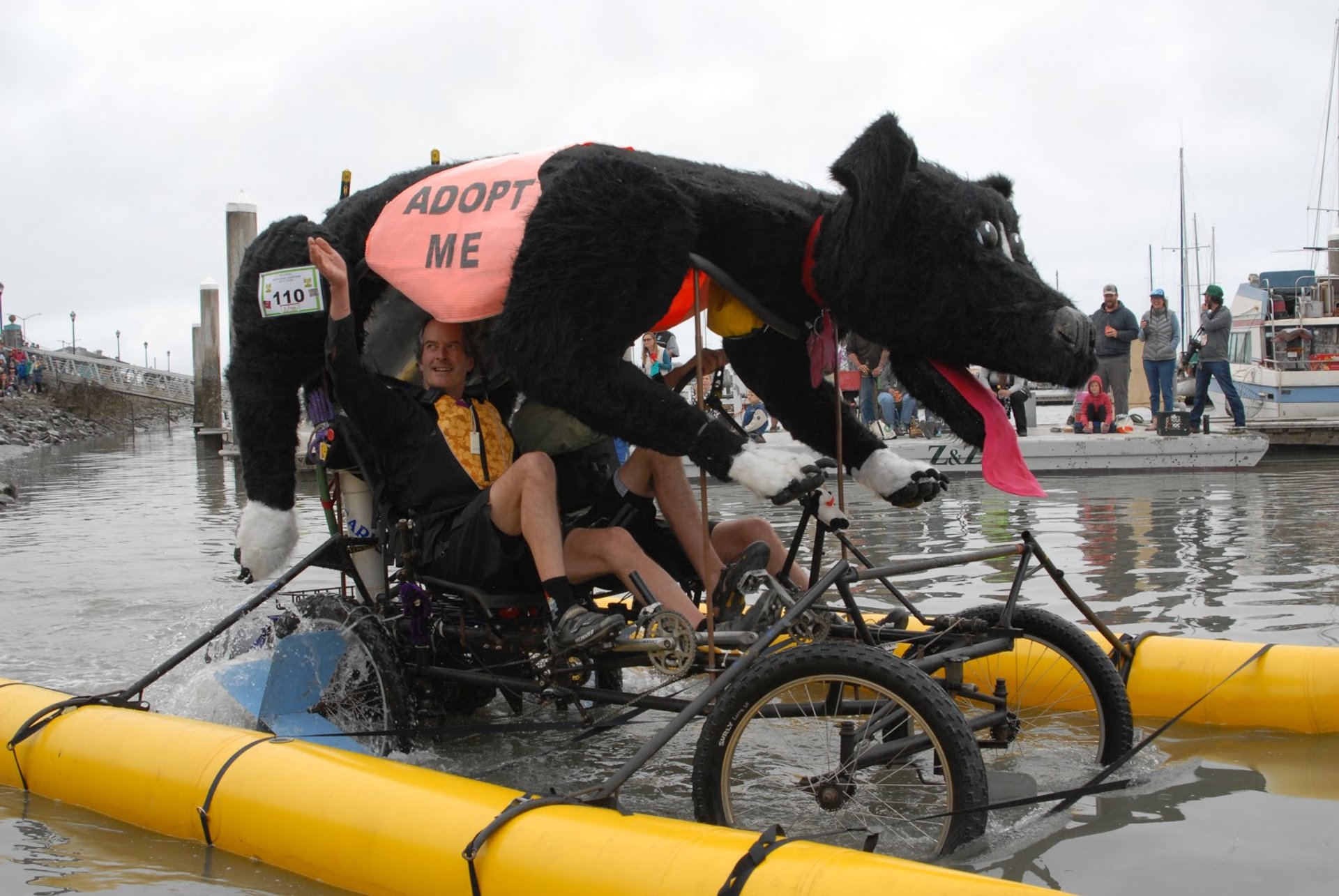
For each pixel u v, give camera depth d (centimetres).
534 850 313
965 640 405
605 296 370
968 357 383
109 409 3834
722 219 388
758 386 440
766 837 295
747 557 378
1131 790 396
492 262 394
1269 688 457
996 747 418
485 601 424
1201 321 1638
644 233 371
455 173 434
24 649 625
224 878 350
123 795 397
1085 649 417
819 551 398
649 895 291
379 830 338
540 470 407
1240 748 438
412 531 441
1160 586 707
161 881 347
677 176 387
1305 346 2123
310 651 452
